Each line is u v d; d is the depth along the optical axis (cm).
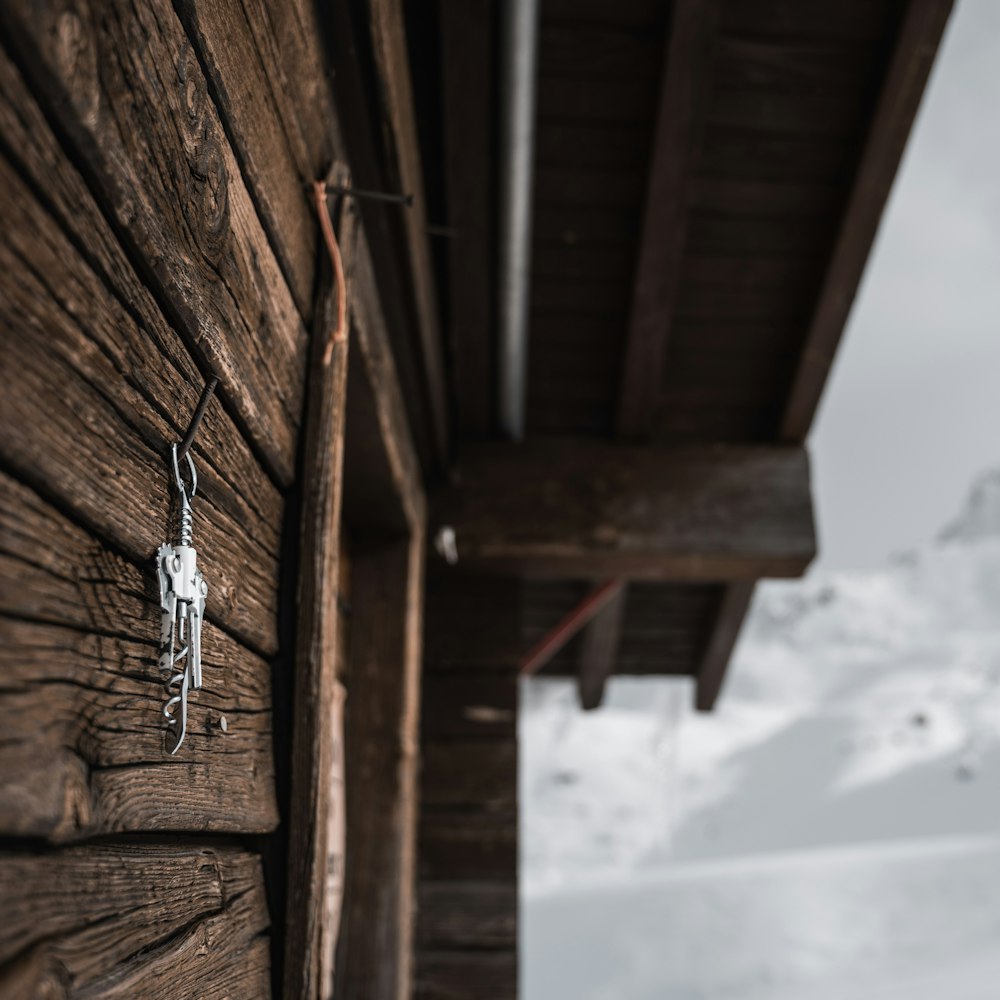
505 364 348
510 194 289
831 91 321
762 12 304
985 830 4719
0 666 72
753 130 330
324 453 169
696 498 388
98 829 88
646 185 327
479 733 395
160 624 106
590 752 4994
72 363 85
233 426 135
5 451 74
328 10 177
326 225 172
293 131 160
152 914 101
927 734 5700
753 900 1700
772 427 403
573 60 312
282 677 161
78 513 87
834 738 5741
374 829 305
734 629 484
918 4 292
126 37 93
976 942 1492
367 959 295
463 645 403
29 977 74
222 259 125
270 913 152
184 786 112
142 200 97
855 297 356
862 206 335
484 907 376
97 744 88
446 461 382
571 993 1317
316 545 163
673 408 401
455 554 380
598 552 382
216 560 127
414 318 275
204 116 116
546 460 393
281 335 155
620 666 531
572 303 371
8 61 74
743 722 6094
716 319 377
